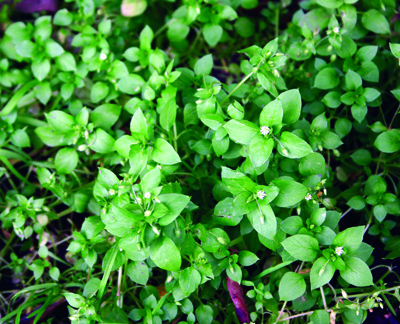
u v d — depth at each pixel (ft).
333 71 1.00
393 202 0.93
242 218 0.91
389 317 0.96
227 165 0.97
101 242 0.97
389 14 1.09
